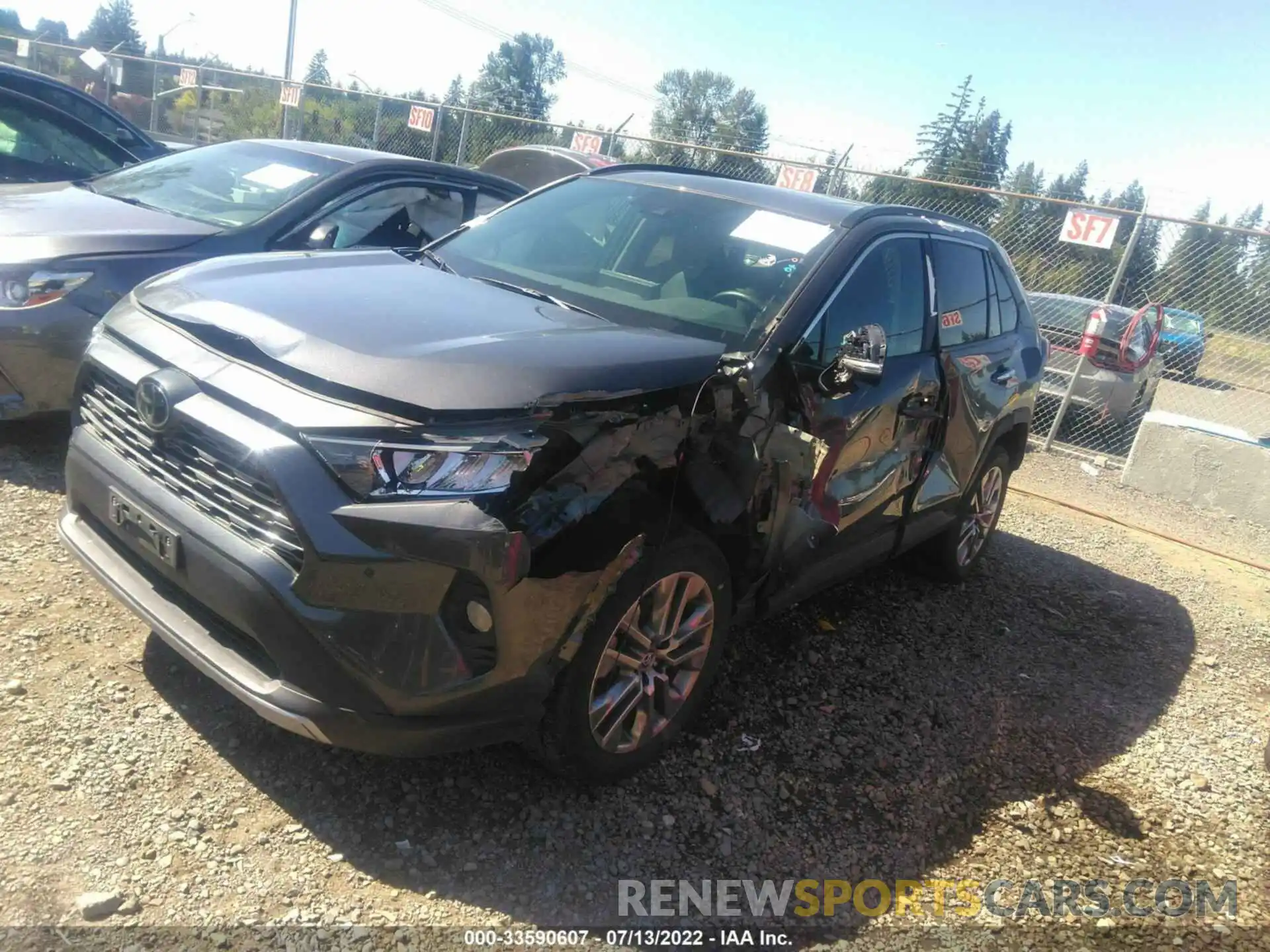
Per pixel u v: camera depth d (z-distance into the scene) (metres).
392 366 2.56
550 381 2.64
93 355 3.03
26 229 4.63
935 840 3.26
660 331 3.32
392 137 15.94
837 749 3.65
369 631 2.43
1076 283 10.59
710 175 4.64
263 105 18.08
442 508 2.42
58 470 4.63
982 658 4.69
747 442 3.13
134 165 6.39
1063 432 10.27
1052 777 3.76
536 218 4.32
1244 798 3.86
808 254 3.76
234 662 2.60
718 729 3.60
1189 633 5.62
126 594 2.84
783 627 4.51
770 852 3.04
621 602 2.84
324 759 3.00
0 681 3.04
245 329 2.75
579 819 2.98
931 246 4.51
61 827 2.56
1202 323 10.12
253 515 2.51
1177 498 8.70
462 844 2.79
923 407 4.19
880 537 4.32
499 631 2.54
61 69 19.00
